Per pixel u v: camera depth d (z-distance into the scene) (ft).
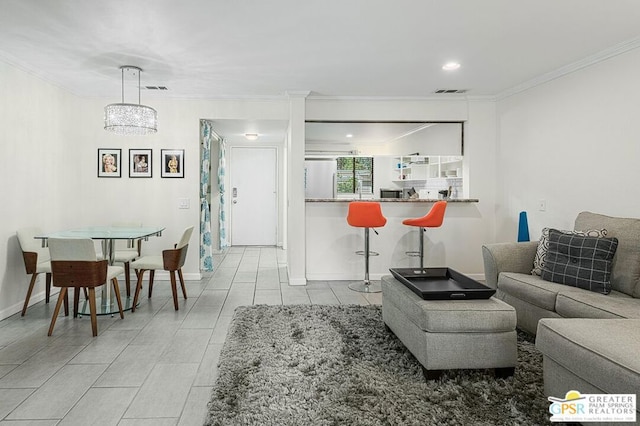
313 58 11.85
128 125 12.94
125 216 16.52
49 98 14.01
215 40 10.42
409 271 10.80
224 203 25.68
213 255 23.48
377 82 14.58
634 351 5.45
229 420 6.34
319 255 16.97
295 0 8.27
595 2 8.41
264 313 11.94
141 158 16.53
